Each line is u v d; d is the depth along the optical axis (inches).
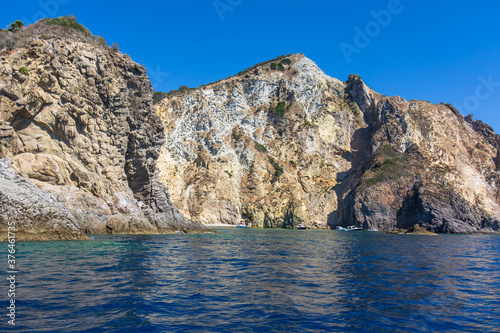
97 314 370.9
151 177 1809.8
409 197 3213.6
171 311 393.7
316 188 3909.9
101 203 1491.1
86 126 1553.9
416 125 4133.9
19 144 1370.6
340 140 4350.4
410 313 413.7
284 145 4101.9
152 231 1648.6
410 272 711.7
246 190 3651.6
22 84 1370.6
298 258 909.8
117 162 1659.7
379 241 1696.6
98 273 585.6
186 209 3356.3
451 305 452.8
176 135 3875.5
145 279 556.4
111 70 1706.4
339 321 377.4
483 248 1403.8
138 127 1775.3
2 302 393.7
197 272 642.8
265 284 551.5
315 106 4569.4
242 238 1707.7
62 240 1077.8
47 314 361.1
